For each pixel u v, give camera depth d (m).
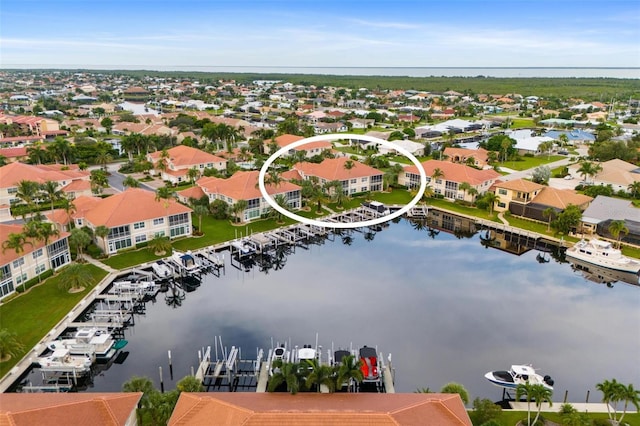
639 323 61.28
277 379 41.22
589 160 149.00
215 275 75.88
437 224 103.69
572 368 51.78
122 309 62.66
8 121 199.25
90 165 142.50
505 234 94.50
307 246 89.06
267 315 62.84
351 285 72.25
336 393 40.88
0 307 60.69
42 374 50.19
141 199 84.75
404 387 48.34
